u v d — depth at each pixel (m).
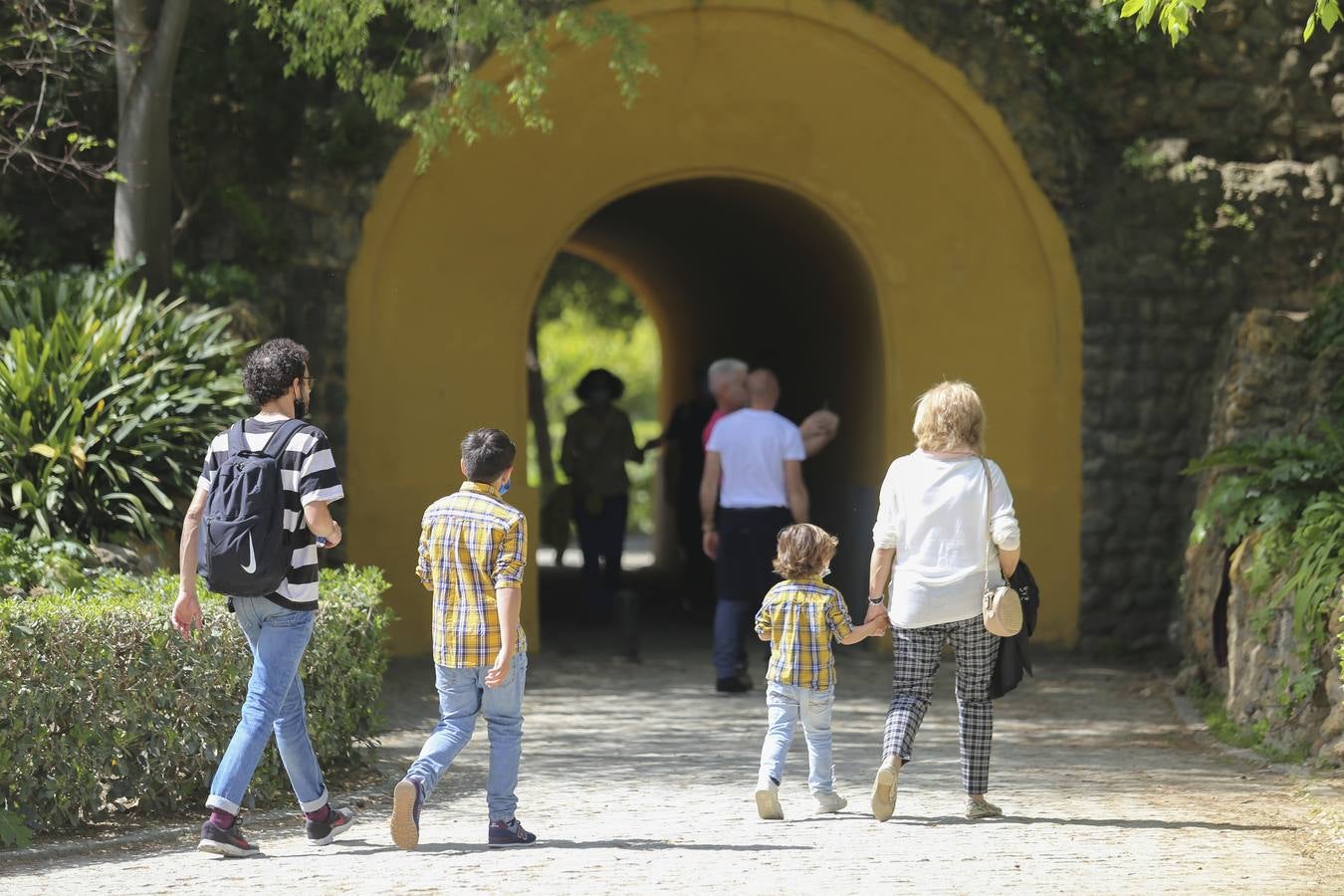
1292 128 37.28
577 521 41.56
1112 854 16.64
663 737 25.98
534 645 36.22
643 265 60.03
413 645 34.72
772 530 30.28
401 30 33.66
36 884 15.24
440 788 21.20
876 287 37.00
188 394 27.47
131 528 25.98
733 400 31.62
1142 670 34.16
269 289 33.81
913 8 36.09
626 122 35.62
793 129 36.34
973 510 18.00
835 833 17.78
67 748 17.52
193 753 18.78
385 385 34.53
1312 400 32.38
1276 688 23.77
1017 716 28.50
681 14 35.00
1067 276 36.62
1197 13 37.16
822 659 18.78
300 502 16.31
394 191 34.25
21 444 26.03
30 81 31.98
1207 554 30.22
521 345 35.72
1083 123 37.44
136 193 29.30
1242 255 36.81
